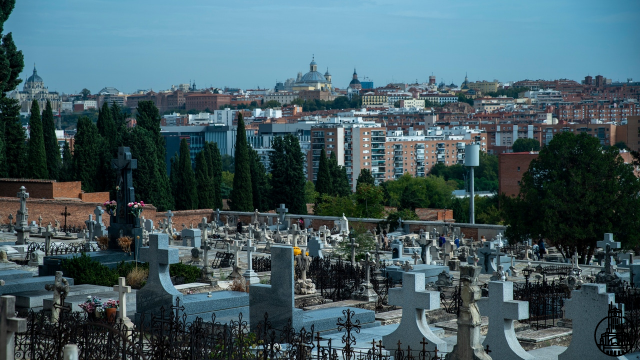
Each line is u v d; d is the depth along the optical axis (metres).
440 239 44.94
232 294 21.22
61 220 55.41
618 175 44.19
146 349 16.31
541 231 44.00
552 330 19.38
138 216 30.53
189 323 18.36
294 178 78.19
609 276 28.69
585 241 44.12
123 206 30.67
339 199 76.69
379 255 37.34
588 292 15.64
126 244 29.84
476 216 100.25
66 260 26.16
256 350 15.58
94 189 67.56
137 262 27.94
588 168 44.38
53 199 56.25
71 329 16.11
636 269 30.34
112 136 73.75
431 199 140.75
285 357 15.23
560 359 16.05
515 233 45.28
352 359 15.58
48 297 21.27
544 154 45.88
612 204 42.94
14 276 25.08
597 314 15.52
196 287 25.25
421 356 15.85
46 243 32.84
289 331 16.78
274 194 78.75
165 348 15.27
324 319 18.83
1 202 54.09
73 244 36.91
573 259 34.09
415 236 50.50
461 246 45.69
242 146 72.75
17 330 11.45
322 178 83.38
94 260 28.45
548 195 43.38
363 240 38.12
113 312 19.20
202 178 72.75
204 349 15.07
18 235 37.78
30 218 54.69
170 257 19.41
